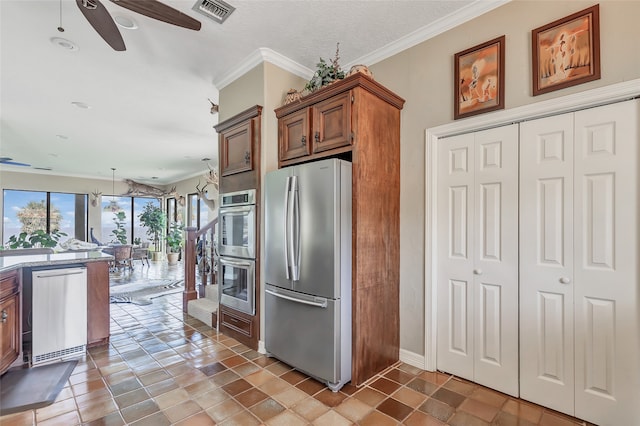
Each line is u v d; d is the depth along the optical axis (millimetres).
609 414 1763
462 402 2041
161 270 7832
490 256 2211
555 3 1931
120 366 2535
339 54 2875
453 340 2391
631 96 1689
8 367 2375
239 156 3090
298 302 2377
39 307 2561
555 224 1949
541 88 1959
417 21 2408
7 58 2844
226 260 3172
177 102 3912
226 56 2896
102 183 9703
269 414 1913
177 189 10359
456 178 2375
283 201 2523
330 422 1839
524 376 2059
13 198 8297
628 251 1722
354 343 2252
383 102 2486
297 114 2709
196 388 2203
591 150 1827
